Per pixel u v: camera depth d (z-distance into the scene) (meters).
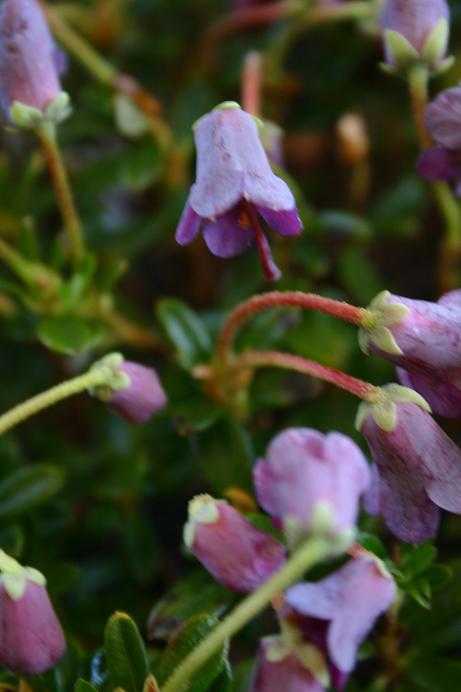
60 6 0.35
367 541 0.25
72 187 0.33
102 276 0.30
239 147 0.24
